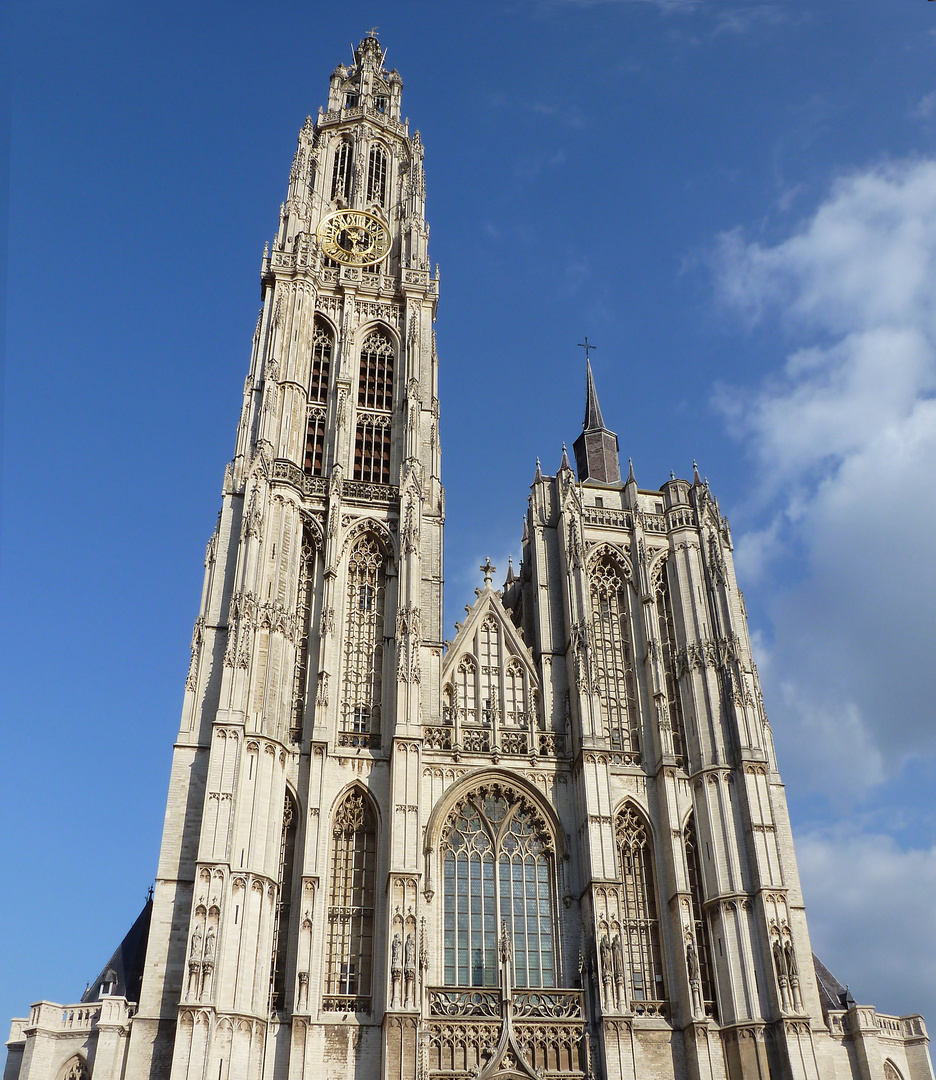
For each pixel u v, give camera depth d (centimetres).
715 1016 7606
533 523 9762
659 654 9094
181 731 7988
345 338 10338
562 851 8106
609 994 7375
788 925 7731
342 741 8194
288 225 10994
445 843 8056
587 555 9550
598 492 10081
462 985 7488
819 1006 7875
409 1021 6950
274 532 8812
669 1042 7519
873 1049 7831
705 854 8188
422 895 7694
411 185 11919
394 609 8850
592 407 11262
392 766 7925
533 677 8900
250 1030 6825
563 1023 7344
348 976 7369
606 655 9231
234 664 7944
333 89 12794
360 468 9675
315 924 7356
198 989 6731
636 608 9412
